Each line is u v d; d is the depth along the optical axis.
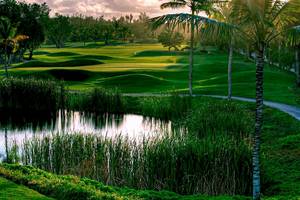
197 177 20.30
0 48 90.81
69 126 42.62
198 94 53.41
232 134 29.88
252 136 29.67
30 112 49.66
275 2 15.59
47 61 99.56
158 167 20.73
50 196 16.12
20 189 16.34
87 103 50.09
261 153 25.06
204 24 15.66
